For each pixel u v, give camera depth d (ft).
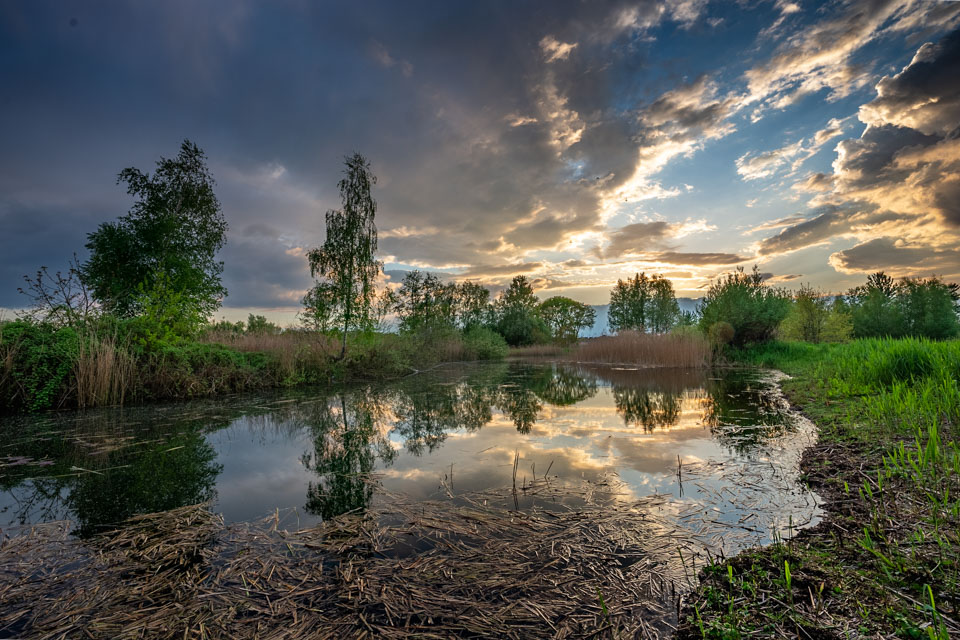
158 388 31.45
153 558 8.65
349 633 6.21
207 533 9.83
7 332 27.20
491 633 6.18
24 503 12.02
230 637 6.17
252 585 7.57
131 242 45.03
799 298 69.10
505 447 17.47
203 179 50.16
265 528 10.10
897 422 16.24
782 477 12.51
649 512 10.41
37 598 7.28
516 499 11.62
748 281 61.46
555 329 160.45
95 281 42.27
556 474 13.75
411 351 60.95
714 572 7.63
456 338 85.15
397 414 25.88
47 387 27.22
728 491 11.60
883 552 7.81
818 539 8.57
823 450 14.74
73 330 29.94
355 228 48.49
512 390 36.40
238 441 19.36
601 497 11.59
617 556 8.33
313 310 47.01
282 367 39.96
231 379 36.14
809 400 24.34
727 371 46.88
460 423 22.93
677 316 108.88
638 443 17.43
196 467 15.42
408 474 14.29
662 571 7.73
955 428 14.37
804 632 5.90
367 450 17.66
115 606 7.01
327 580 7.68
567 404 28.32
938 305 67.67
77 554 8.89
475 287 119.44
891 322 70.18
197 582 7.70
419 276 80.84
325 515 10.91
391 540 9.28
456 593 7.21
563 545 8.82
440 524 10.03
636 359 62.64
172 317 37.76
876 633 5.77
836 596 6.66
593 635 6.10
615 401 29.04
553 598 7.02
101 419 24.39
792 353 54.39
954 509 8.93
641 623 6.33
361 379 45.34
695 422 21.17
